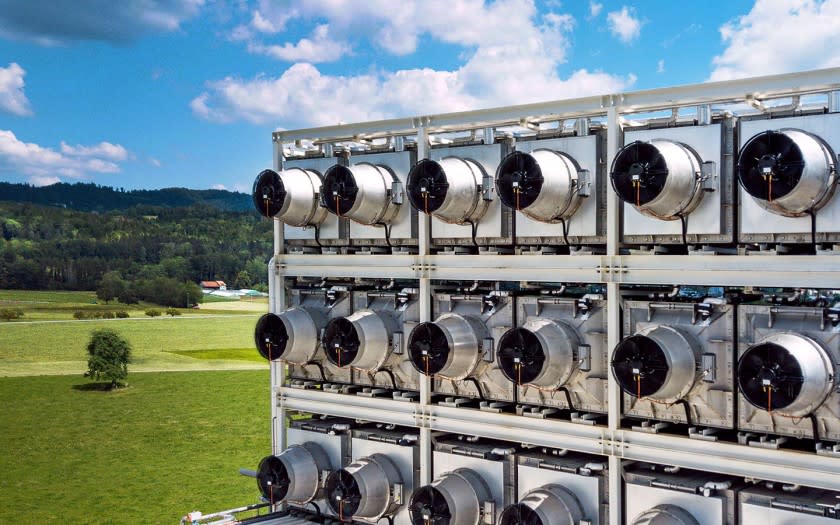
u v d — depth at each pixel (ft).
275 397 51.29
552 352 38.63
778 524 34.14
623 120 39.75
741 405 35.35
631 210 38.09
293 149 53.01
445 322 42.65
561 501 39.40
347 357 45.21
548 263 40.40
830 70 32.83
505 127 44.01
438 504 42.27
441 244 44.78
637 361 35.58
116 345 159.22
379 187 45.19
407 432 48.39
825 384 32.04
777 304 36.37
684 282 36.52
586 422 39.34
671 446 36.86
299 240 50.65
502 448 42.93
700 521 36.17
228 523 48.26
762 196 32.48
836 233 32.83
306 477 48.42
